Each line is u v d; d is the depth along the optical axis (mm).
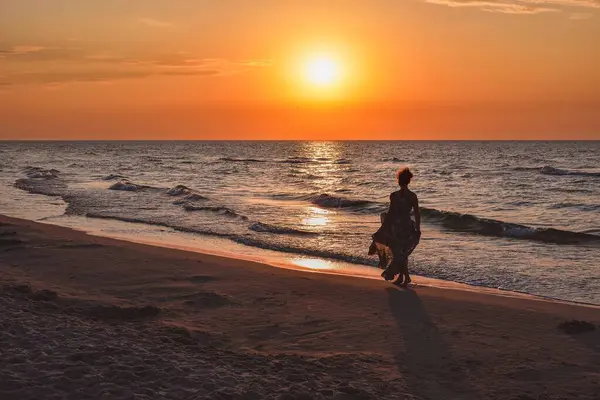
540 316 8047
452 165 67125
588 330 7336
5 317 6504
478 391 5426
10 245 13148
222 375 5141
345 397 4984
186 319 7773
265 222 18875
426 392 5379
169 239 15633
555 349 6652
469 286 10344
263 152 136375
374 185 37750
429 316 8039
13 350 5363
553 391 5430
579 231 17406
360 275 11234
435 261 12430
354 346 6754
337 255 13227
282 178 45031
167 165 67500
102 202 24797
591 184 36812
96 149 165000
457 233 16562
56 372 4879
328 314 8102
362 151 143625
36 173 46438
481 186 35938
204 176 46781
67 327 6297
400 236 9781
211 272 10773
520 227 16234
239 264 11555
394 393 5266
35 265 11148
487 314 8141
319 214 21328
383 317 7973
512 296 9633
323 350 6609
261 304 8609
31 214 21297
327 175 49594
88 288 9414
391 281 10320
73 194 28625
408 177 9688
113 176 41000
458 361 6238
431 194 30750
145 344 5988
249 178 44781
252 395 4734
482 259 12656
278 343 6867
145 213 21016
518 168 57156
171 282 9945
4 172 51094
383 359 6273
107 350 5523
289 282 10039
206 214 20625
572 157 91312
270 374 5441
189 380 4910
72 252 12477
